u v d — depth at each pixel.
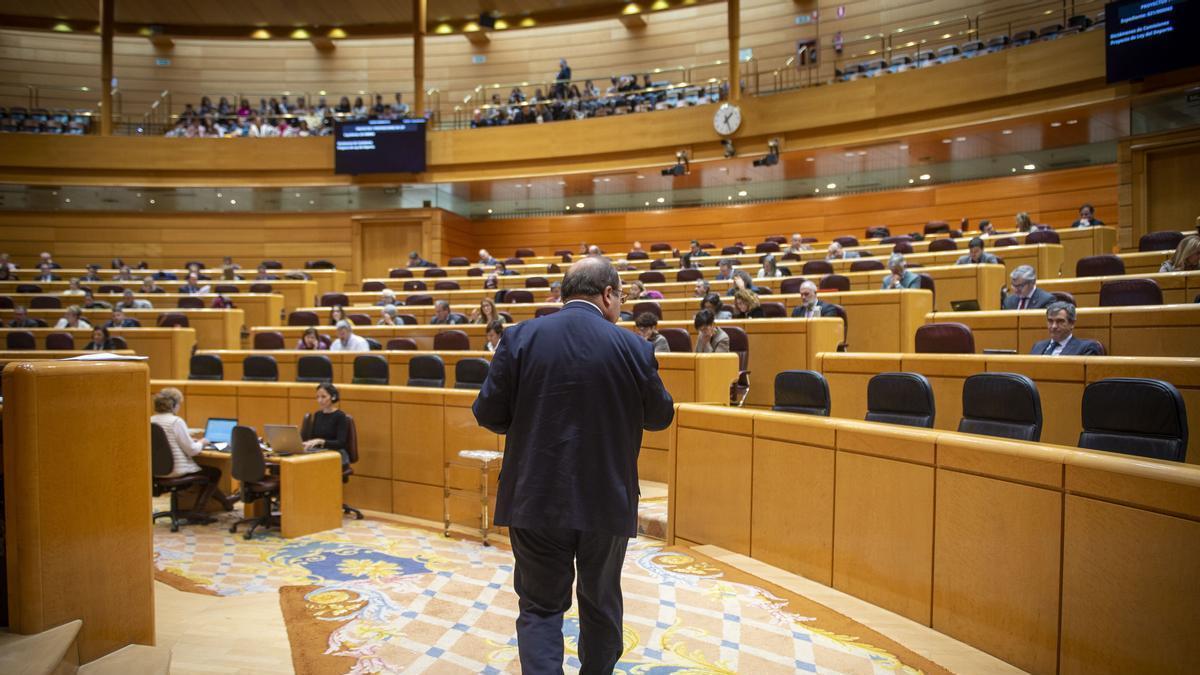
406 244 21.03
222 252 21.22
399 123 20.33
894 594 3.88
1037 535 3.14
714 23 22.78
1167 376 4.61
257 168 20.88
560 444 2.58
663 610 3.97
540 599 2.63
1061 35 15.06
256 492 6.93
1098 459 2.90
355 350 10.31
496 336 8.95
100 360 2.97
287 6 22.06
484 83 24.45
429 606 4.50
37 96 23.95
